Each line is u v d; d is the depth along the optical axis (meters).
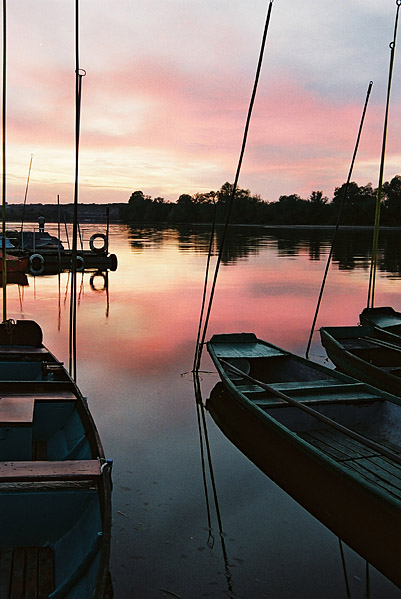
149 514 4.91
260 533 4.61
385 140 11.77
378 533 4.26
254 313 15.56
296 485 5.40
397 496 4.89
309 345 11.30
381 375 7.82
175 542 4.45
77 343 11.54
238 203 115.31
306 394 6.75
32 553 3.80
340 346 9.06
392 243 52.91
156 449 6.39
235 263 31.22
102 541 3.12
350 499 4.66
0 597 3.34
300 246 47.66
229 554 4.29
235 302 17.47
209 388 8.70
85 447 4.79
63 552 3.72
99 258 26.36
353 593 3.81
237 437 6.74
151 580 3.96
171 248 43.56
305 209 107.94
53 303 16.53
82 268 25.06
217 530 4.64
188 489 5.40
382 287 21.55
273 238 60.59
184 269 27.39
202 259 33.38
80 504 3.84
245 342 9.48
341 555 4.28
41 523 3.80
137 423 7.21
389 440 6.16
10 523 3.75
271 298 18.41
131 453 6.27
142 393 8.43
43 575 3.57
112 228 90.44
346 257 36.56
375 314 12.30
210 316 14.94
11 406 5.21
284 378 8.41
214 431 6.95
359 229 88.19
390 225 95.25
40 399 5.61
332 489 4.92
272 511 4.97
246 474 5.74
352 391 6.93
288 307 16.66
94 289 19.84
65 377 6.57
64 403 5.67
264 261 32.81
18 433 4.81
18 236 33.25
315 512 4.95
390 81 11.41
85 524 3.71
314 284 22.19
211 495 5.28
